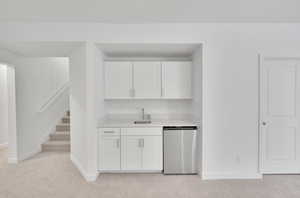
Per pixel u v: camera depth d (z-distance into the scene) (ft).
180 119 13.52
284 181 10.37
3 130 17.56
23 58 13.94
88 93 10.41
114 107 13.56
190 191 9.42
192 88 12.32
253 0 8.79
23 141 13.84
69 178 10.86
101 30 10.28
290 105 11.02
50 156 14.51
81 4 8.91
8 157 13.23
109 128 11.19
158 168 11.29
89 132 10.52
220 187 9.78
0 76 17.25
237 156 10.62
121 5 9.01
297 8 9.18
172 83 12.30
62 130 17.71
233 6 9.09
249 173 10.66
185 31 10.36
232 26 10.41
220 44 10.42
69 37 10.20
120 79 12.25
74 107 12.63
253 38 10.45
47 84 17.21
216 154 10.59
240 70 10.49
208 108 10.50
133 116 13.56
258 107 10.57
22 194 9.20
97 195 9.10
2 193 9.29
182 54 12.71
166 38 10.36
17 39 10.03
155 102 13.56
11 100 13.10
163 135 11.27
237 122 10.57
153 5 9.03
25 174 11.40
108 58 13.34
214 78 10.46
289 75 10.97
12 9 9.03
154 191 9.43
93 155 10.60
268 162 11.15
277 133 11.07
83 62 10.62
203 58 10.41
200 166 10.83
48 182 10.40
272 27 10.48
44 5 8.87
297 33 10.49
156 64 12.26
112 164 11.26
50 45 10.89
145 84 12.27
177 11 9.39
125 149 11.25
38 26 10.11
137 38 10.33
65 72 20.65
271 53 10.48
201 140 10.63
